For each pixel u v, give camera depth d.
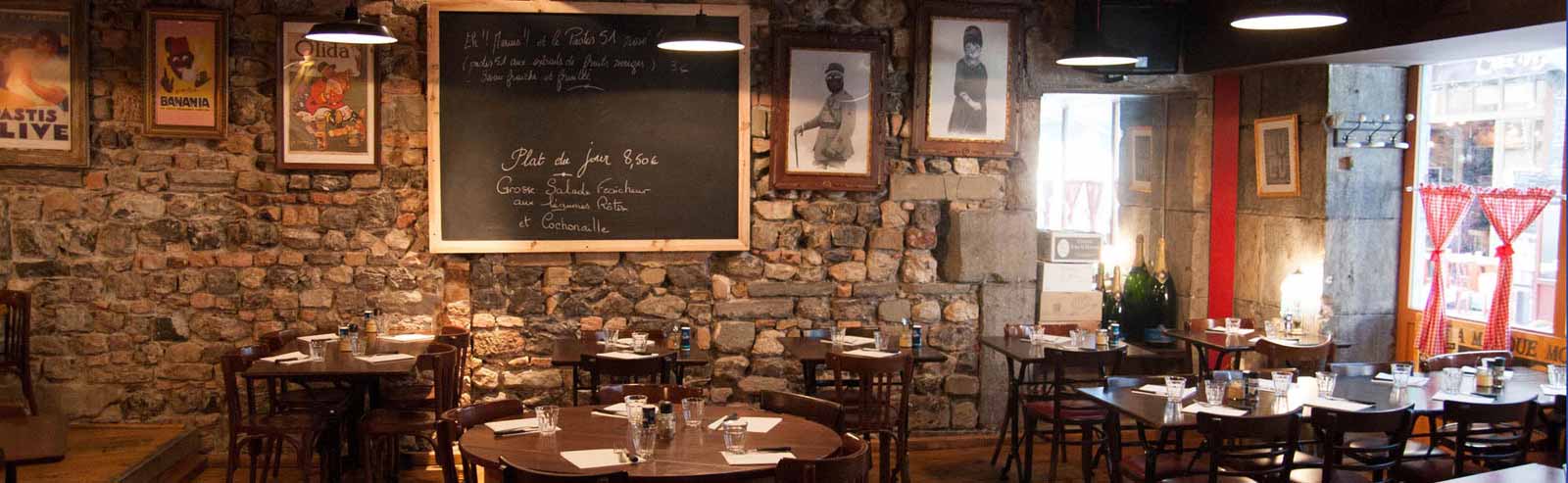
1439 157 7.00
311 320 6.98
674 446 4.29
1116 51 6.72
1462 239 6.84
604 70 7.10
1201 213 8.16
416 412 6.07
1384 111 7.17
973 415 7.67
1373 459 5.18
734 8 7.17
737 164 7.25
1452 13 5.71
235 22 6.84
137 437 6.65
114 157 6.81
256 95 6.88
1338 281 7.18
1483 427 6.20
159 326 6.89
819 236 7.43
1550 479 3.77
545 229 7.11
